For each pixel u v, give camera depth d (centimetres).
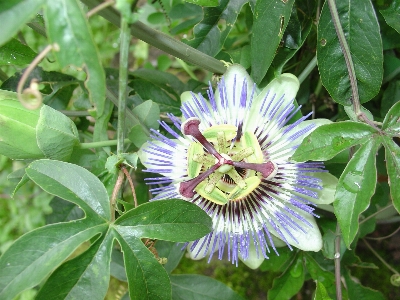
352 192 12
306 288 24
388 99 20
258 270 25
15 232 29
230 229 15
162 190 17
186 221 13
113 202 14
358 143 13
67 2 10
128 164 15
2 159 29
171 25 25
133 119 17
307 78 21
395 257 23
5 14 10
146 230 13
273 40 15
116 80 21
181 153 15
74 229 12
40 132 14
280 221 15
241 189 15
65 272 12
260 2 15
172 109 21
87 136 21
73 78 20
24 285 11
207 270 25
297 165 15
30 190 29
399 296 23
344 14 15
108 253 12
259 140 15
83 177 13
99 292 12
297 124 14
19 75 20
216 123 15
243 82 15
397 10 16
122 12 10
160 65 27
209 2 14
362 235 19
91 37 10
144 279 12
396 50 21
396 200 12
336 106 22
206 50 17
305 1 17
